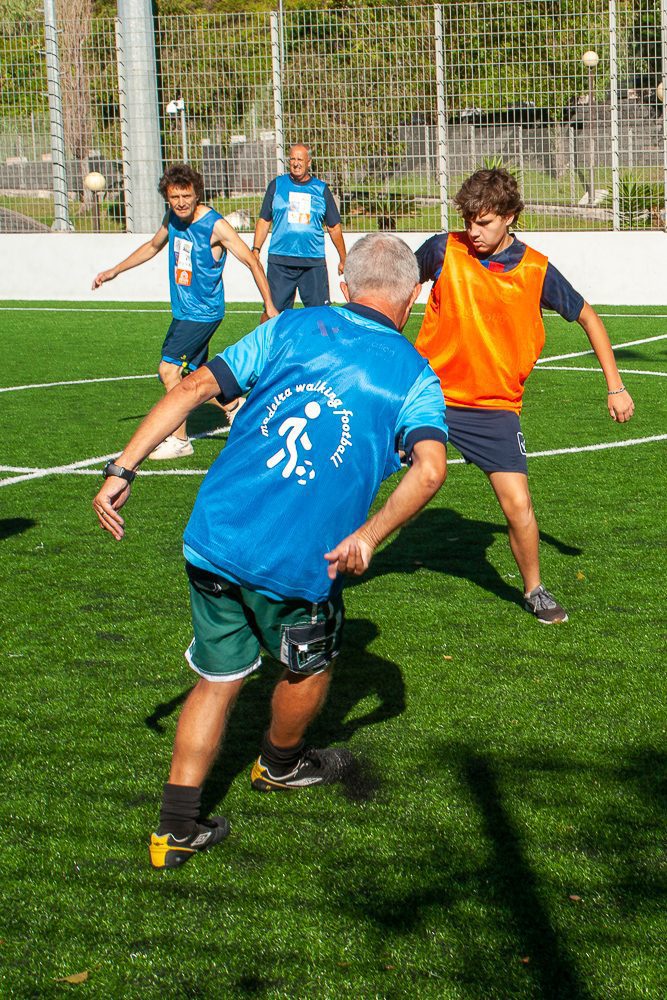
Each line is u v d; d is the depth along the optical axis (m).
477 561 5.86
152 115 18.77
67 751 3.79
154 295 19.06
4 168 19.59
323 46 17.75
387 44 17.41
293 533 2.92
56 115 19.03
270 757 3.44
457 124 17.45
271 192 11.59
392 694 4.20
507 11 16.91
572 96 17.05
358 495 2.94
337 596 3.07
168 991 2.59
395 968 2.65
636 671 4.38
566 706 4.08
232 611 3.06
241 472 2.97
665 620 4.94
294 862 3.11
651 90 16.88
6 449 8.55
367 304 3.09
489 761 3.67
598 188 17.38
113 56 19.06
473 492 7.32
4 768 3.67
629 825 3.26
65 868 3.10
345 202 17.91
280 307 11.85
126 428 9.30
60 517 6.74
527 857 3.11
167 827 3.08
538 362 12.54
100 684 4.33
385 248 3.12
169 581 5.57
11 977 2.65
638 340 13.97
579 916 2.83
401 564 5.82
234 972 2.65
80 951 2.74
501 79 17.17
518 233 17.53
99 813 3.39
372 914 2.86
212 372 3.01
